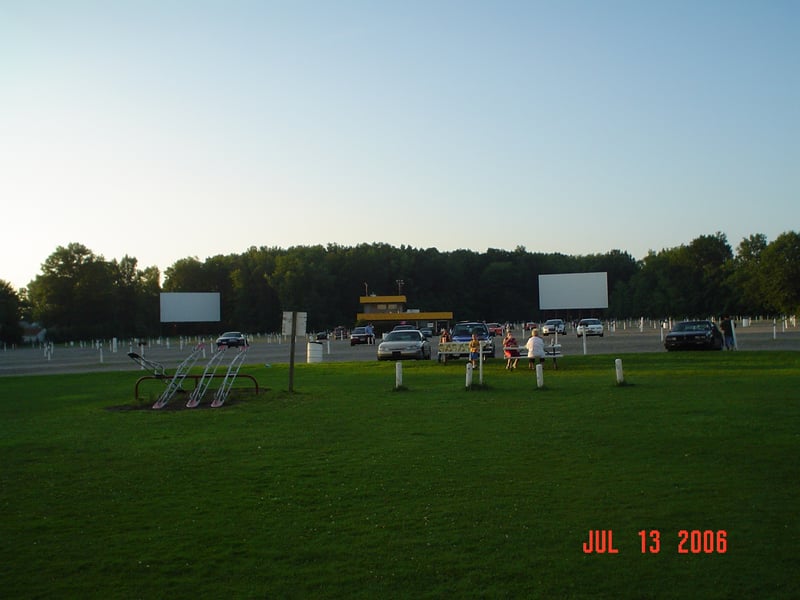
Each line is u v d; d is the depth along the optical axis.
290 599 5.97
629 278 150.38
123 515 8.36
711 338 33.69
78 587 6.29
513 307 153.88
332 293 136.88
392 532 7.54
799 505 8.13
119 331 109.31
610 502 8.41
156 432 14.08
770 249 99.56
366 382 23.67
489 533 7.44
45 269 111.38
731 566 6.46
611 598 5.87
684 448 11.10
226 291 141.00
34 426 15.05
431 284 151.62
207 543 7.34
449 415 15.27
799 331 57.47
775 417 13.62
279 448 12.05
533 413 15.17
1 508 8.73
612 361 28.73
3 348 87.50
